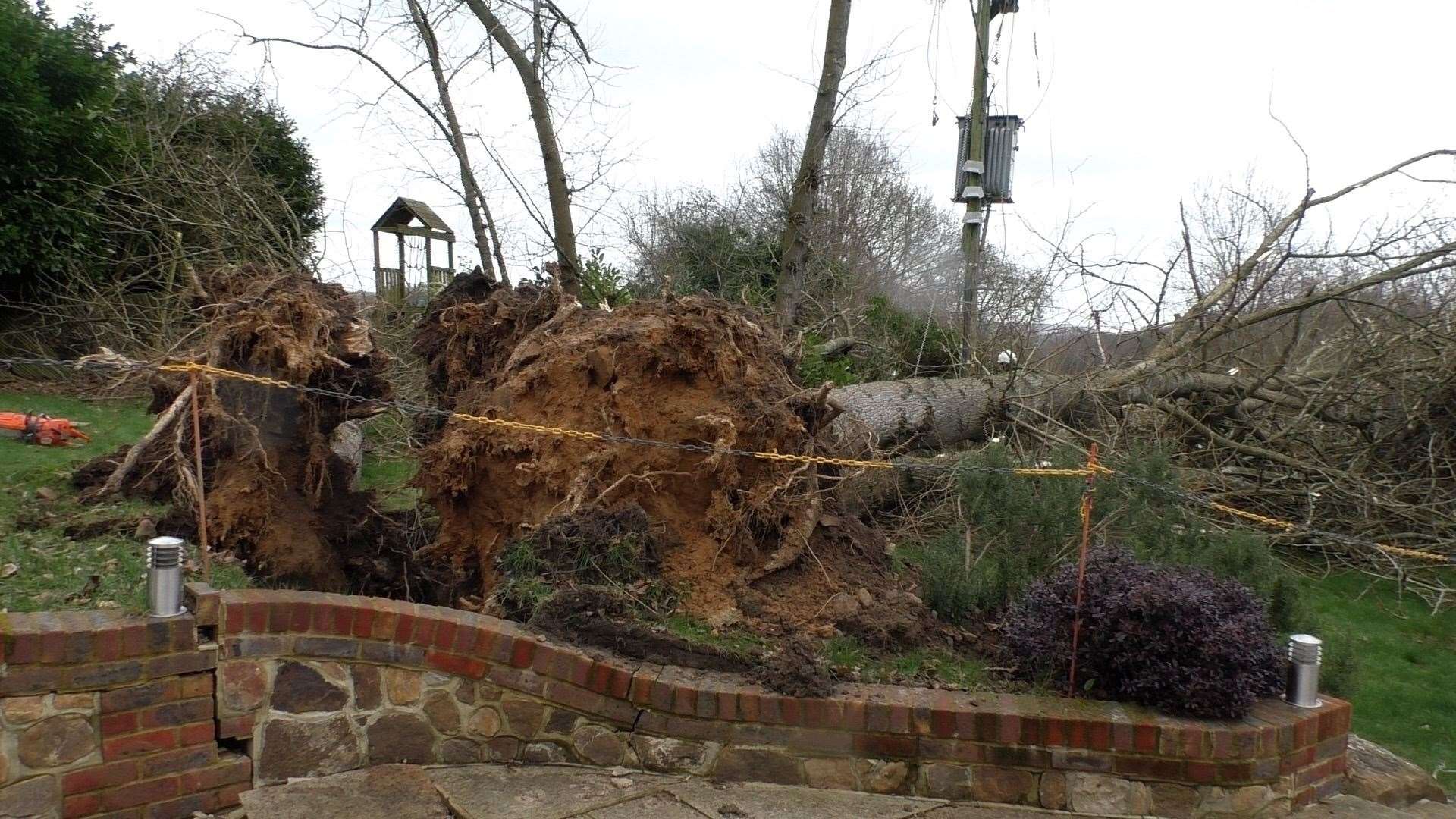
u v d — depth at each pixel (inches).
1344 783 166.1
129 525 183.5
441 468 202.5
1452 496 321.4
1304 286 416.2
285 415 198.1
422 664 147.2
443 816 133.3
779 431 194.4
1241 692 153.3
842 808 145.8
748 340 209.9
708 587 178.9
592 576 171.5
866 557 209.5
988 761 150.8
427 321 281.6
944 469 216.4
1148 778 150.4
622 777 150.0
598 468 185.9
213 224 399.9
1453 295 349.1
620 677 151.2
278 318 195.6
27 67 386.6
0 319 412.2
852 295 527.8
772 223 660.1
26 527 179.9
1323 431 358.3
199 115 475.8
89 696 125.6
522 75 427.5
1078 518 206.7
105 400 351.3
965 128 521.0
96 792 126.6
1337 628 261.1
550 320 226.8
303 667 141.3
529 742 151.4
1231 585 169.9
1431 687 225.3
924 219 804.6
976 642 181.2
